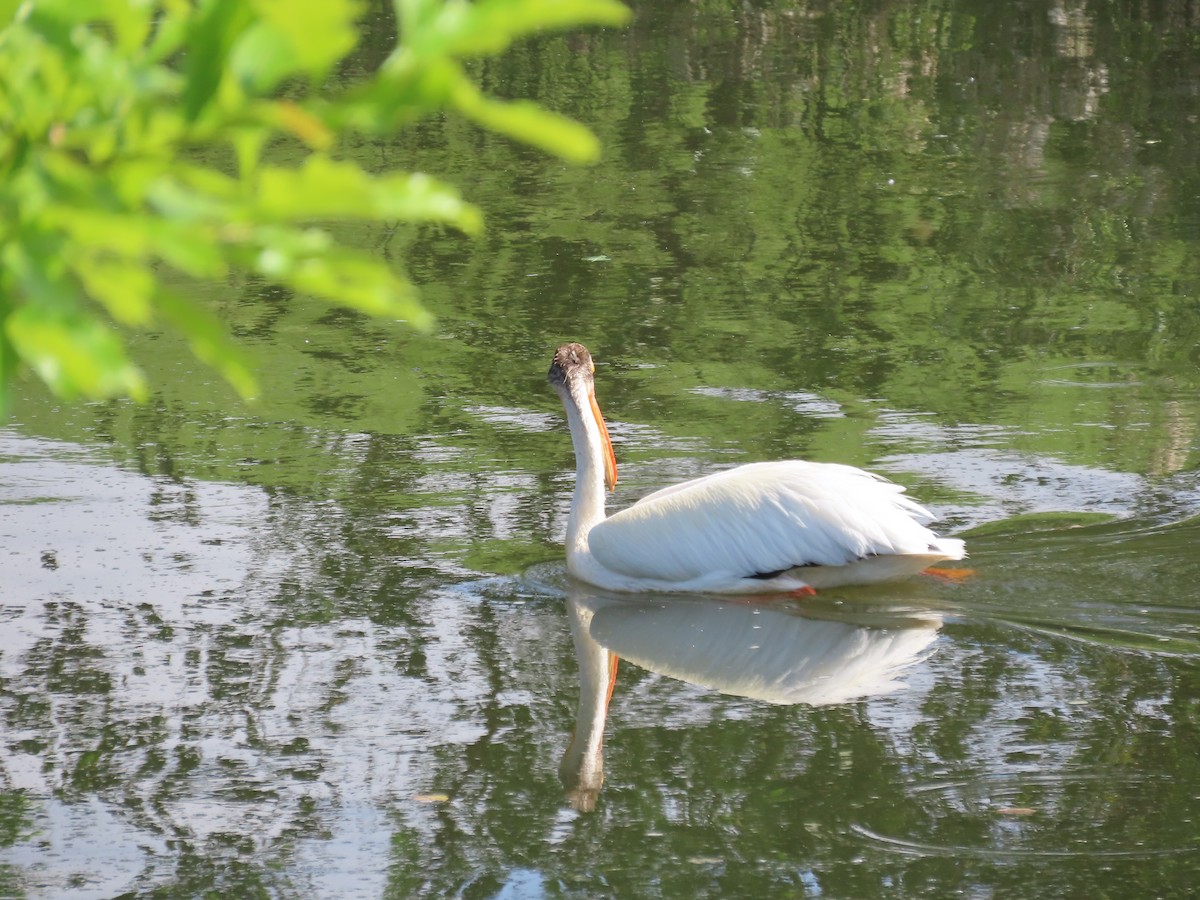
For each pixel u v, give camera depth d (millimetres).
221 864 8547
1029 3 39062
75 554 13031
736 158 27891
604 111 31328
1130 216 23859
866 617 11703
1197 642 10906
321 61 2441
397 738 10039
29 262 2455
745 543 12117
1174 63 33562
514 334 19484
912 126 29547
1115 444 15180
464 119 31484
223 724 10234
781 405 16719
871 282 21234
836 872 8281
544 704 10492
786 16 38875
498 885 8289
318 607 12016
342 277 2527
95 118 2643
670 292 20984
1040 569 12180
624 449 15500
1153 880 8102
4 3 2719
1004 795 9039
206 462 15297
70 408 17031
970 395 16891
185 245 2412
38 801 9266
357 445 15805
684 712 10352
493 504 14195
